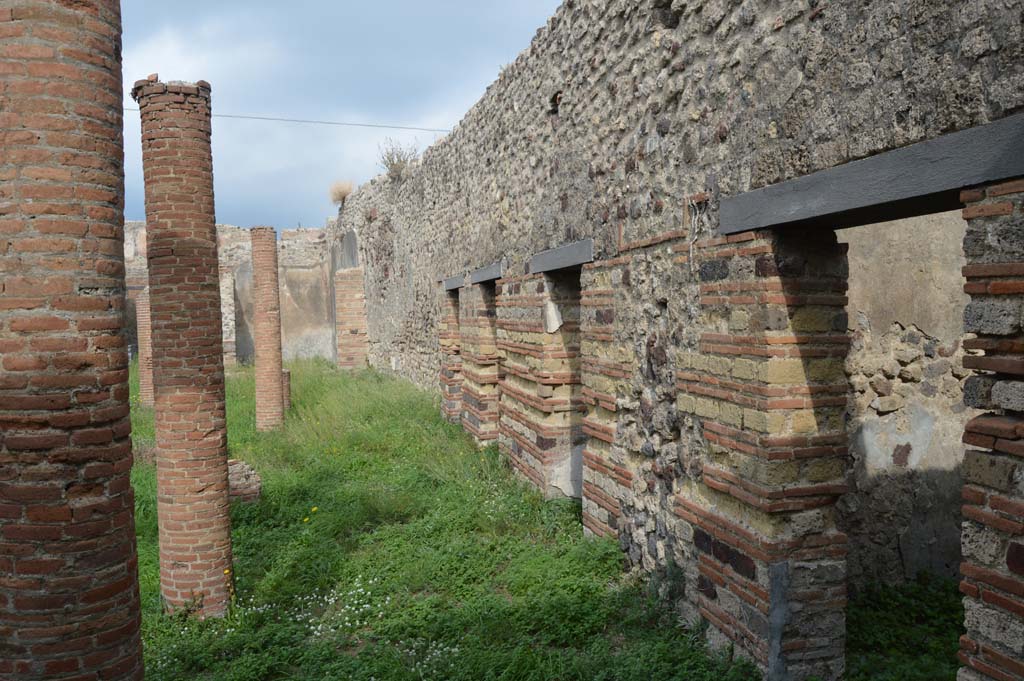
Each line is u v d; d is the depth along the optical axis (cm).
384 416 1273
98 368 299
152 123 561
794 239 385
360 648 483
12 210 283
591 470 643
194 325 563
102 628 303
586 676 404
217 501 567
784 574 384
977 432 260
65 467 293
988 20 255
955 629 463
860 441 536
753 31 389
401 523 731
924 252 543
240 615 538
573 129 666
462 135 1107
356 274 2156
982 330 259
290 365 2123
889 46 298
